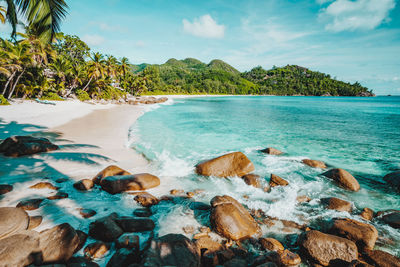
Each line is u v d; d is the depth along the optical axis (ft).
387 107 156.87
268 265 9.73
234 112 102.17
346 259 11.03
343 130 56.03
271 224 14.92
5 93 86.22
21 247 8.96
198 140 41.50
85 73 124.98
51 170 21.16
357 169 27.86
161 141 38.78
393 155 33.81
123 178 18.42
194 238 12.39
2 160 22.34
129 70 212.23
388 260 11.01
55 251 9.62
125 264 9.56
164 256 9.71
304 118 81.92
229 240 12.64
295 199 18.78
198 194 18.97
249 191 20.04
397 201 19.27
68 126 46.16
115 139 37.11
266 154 32.94
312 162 28.27
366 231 12.59
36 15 15.08
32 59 80.07
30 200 14.48
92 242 11.27
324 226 14.47
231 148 36.22
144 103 146.00
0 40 76.59
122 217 13.20
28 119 50.31
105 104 116.88
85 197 16.47
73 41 179.11
